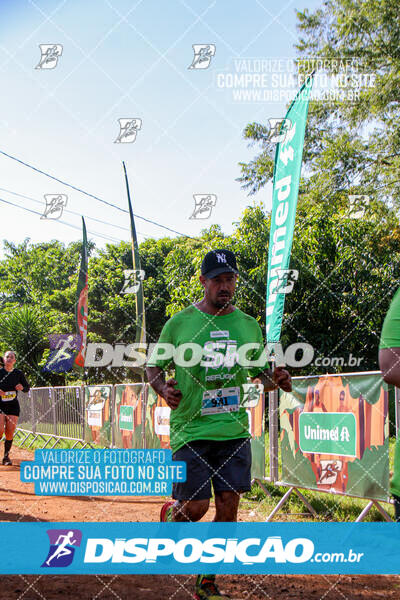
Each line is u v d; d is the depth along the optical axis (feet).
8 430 31.37
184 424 10.11
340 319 41.32
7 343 71.56
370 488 13.60
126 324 85.56
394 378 6.92
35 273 105.40
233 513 9.87
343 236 42.45
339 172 47.09
